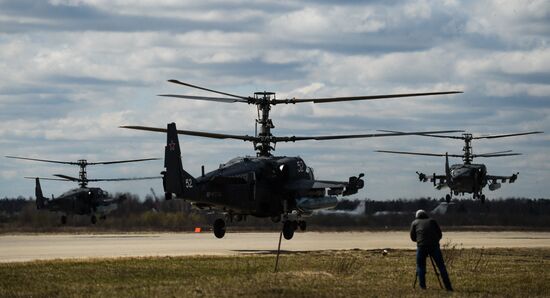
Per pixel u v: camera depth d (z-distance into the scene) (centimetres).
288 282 2947
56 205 8462
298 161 4750
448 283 2878
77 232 7706
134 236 6462
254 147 4722
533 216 9431
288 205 4681
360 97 4319
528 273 3472
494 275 3381
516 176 7919
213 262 3628
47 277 3056
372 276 3244
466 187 7775
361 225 8544
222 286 2830
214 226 4881
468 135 7956
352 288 2862
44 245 4919
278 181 4634
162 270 3294
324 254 4212
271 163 4600
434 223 2902
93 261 3553
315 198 4728
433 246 2877
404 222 8625
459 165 7825
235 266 3481
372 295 2719
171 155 4272
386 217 8712
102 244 5056
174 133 4281
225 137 4519
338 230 8231
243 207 4497
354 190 4631
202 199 4316
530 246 5397
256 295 2658
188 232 7769
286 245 5112
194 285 2866
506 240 6316
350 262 3703
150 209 9388
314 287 2855
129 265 3438
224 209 4512
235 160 4603
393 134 4481
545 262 3988
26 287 2823
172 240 5662
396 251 4516
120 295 2645
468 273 3438
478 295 2803
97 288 2794
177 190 4238
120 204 9150
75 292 2711
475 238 6681
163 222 8925
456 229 9012
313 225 8450
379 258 4019
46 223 8794
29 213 8819
